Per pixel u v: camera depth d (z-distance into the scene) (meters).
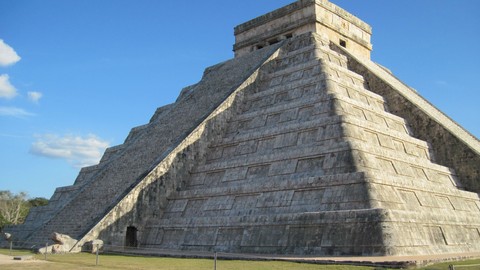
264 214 26.53
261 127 33.84
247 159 30.80
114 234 30.31
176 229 29.80
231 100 37.66
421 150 33.66
